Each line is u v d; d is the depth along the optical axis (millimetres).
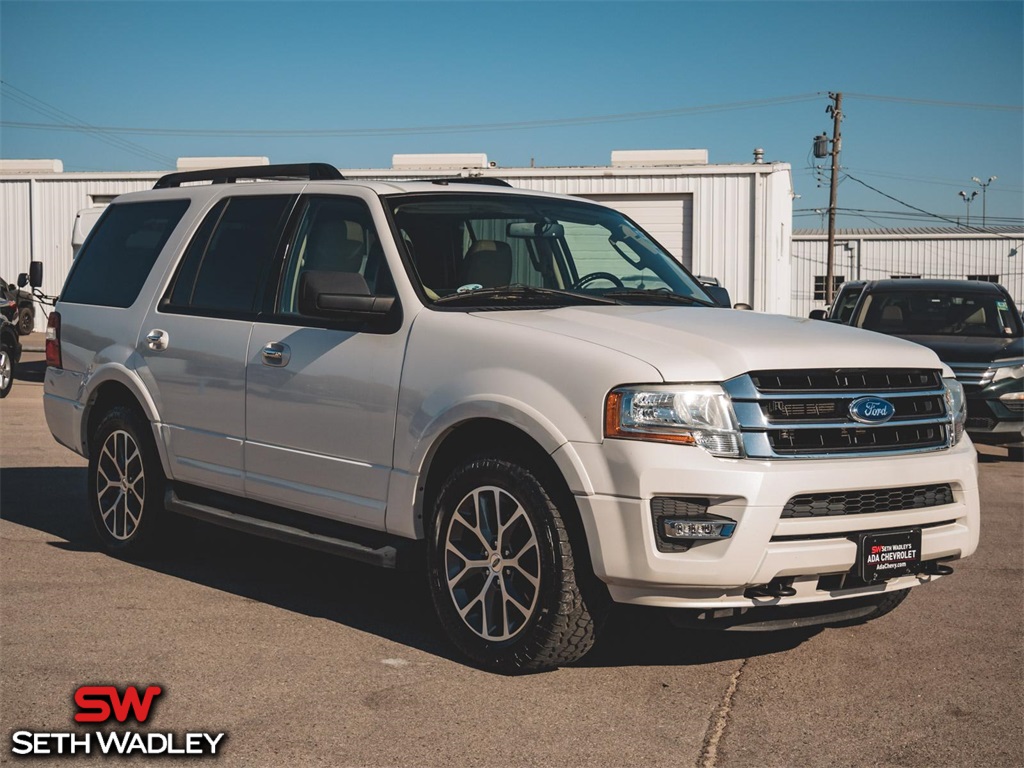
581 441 3920
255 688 4047
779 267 28578
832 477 3908
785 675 4293
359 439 4688
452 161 27906
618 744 3582
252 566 5938
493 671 4254
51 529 6742
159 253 6035
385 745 3551
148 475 5852
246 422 5230
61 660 4320
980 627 4992
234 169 6105
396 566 4570
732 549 3785
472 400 4207
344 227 5090
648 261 5590
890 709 3939
